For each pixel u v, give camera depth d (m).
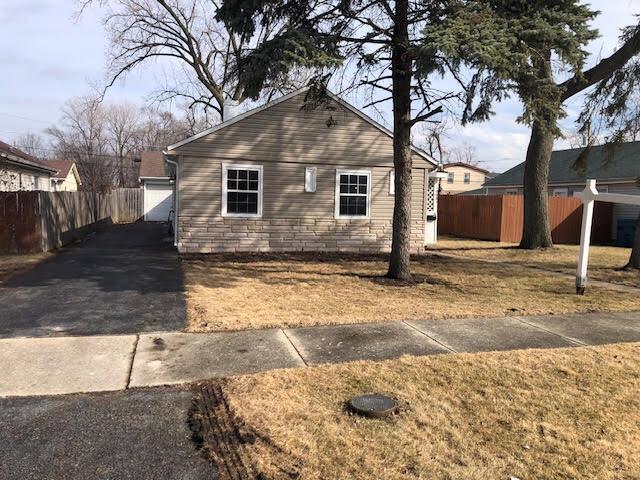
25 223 13.82
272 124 14.63
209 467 3.33
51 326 6.40
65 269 11.05
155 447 3.56
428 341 6.13
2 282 9.37
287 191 14.93
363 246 15.70
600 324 7.26
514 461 3.45
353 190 15.55
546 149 17.61
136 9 26.64
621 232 21.92
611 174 24.39
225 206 14.38
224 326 6.50
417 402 4.32
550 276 11.73
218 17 9.30
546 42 8.12
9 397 4.32
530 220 17.97
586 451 3.60
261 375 4.84
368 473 3.25
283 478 3.19
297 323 6.74
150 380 4.74
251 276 10.66
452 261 14.44
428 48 7.43
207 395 4.44
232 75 9.77
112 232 23.05
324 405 4.21
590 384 4.84
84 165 56.00
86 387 4.55
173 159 14.38
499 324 7.08
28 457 3.39
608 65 13.64
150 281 9.74
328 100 12.14
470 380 4.85
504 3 8.41
